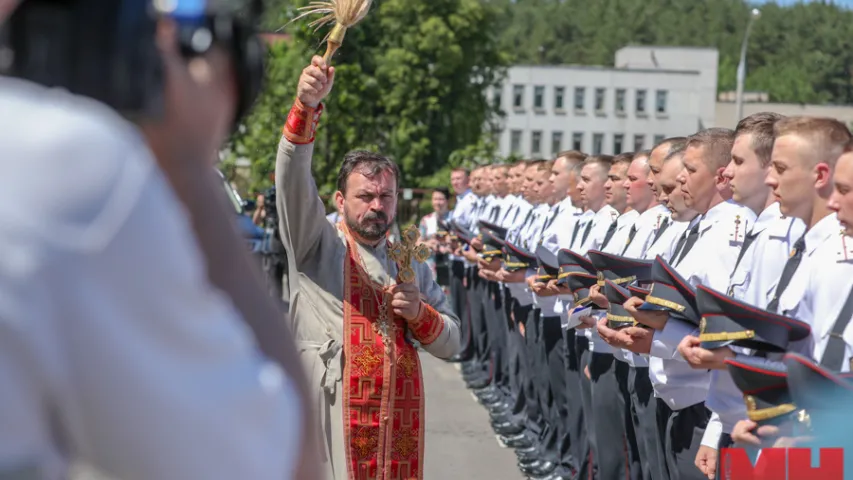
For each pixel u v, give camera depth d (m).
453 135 32.78
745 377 2.84
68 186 0.84
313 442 1.11
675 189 4.62
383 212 3.78
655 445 4.72
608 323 4.19
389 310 3.79
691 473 4.07
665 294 3.69
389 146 30.45
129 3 0.96
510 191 10.43
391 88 30.17
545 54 103.50
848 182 2.77
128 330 0.86
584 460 5.89
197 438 0.89
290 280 3.87
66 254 0.83
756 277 3.54
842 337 2.88
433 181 29.78
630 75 60.00
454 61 31.56
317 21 3.53
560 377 6.63
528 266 7.25
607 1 106.38
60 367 0.86
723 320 3.11
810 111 57.25
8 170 0.84
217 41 1.08
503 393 8.95
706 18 103.50
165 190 0.91
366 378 3.69
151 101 0.99
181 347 0.89
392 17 31.31
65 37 0.95
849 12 98.69
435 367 11.02
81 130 0.86
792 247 3.28
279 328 1.13
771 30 99.75
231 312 1.00
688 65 63.91
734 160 3.79
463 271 11.28
